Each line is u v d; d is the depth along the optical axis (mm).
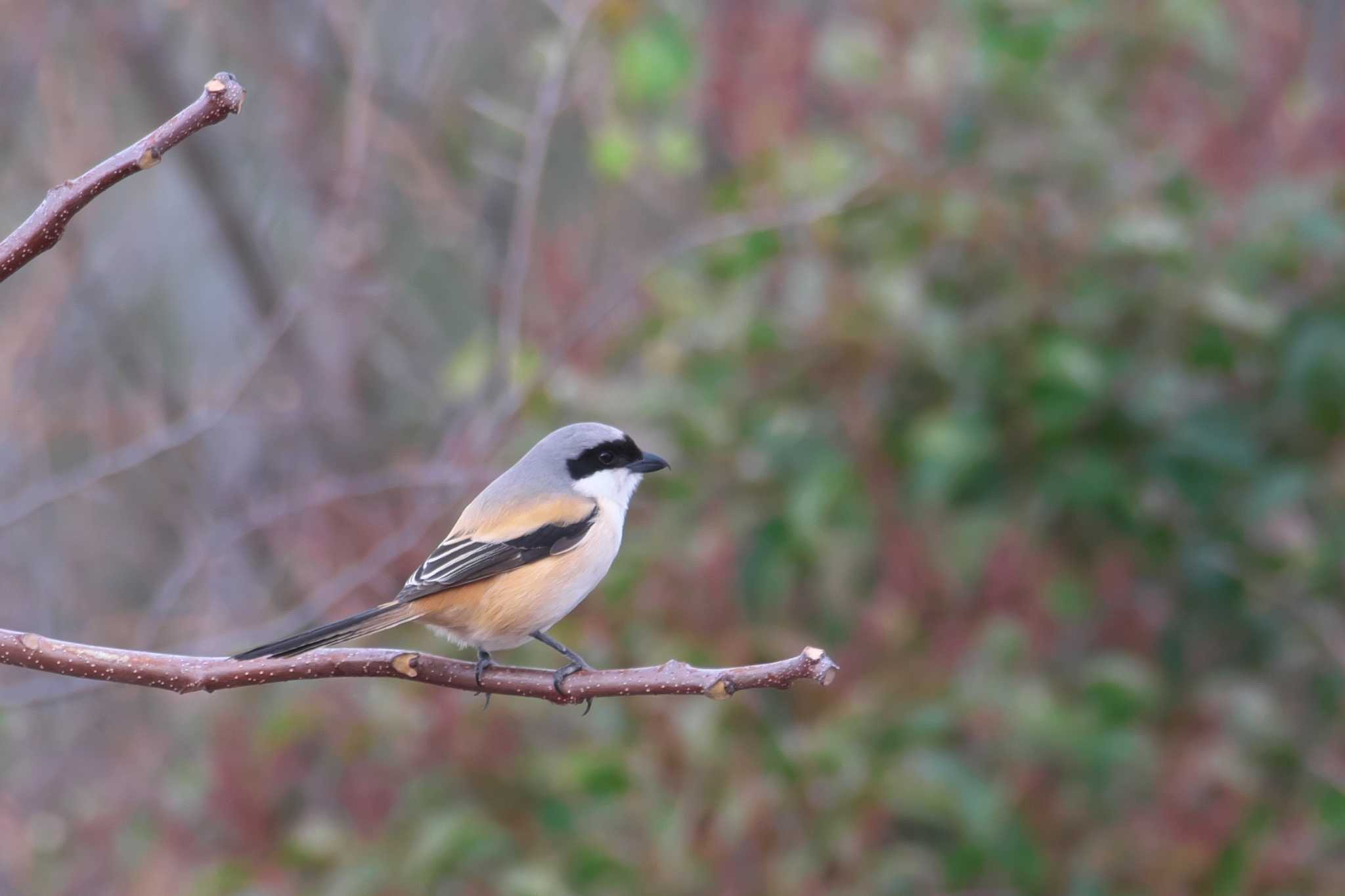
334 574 13445
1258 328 10711
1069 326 11070
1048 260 11281
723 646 10672
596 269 14898
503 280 14484
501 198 17000
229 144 18531
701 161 14578
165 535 17422
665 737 10570
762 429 11297
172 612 15805
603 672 6523
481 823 10523
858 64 12391
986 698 10320
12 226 16500
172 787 12516
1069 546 11320
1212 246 11289
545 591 8117
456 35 17297
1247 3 12523
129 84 18125
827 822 10266
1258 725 10820
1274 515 11398
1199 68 12359
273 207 18328
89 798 14469
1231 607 11422
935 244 11602
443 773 10953
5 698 13250
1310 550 11195
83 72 17047
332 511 13969
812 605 11344
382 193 17438
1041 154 11625
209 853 11992
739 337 11477
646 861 10461
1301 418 11281
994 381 11039
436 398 17547
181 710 14484
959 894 10797
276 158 18422
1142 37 12258
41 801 14875
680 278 12445
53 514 17328
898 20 13039
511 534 8125
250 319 18844
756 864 10391
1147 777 10766
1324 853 10734
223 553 15633
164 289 18859
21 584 17188
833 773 10203
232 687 6414
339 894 10500
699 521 11359
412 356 18172
